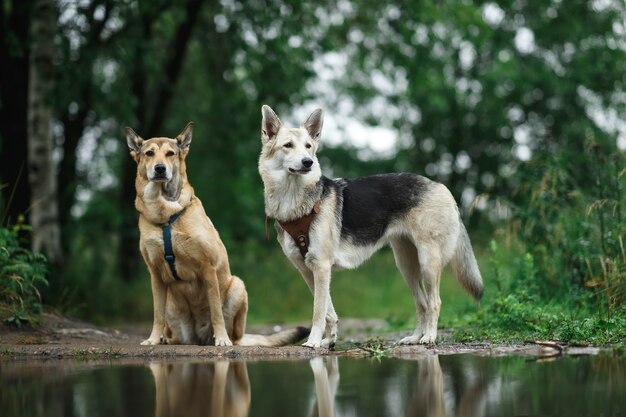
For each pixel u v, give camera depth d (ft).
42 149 49.42
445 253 30.89
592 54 90.79
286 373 22.90
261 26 59.62
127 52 57.88
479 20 69.62
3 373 23.43
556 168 39.19
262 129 29.66
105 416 17.26
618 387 19.24
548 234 38.40
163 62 69.21
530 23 90.22
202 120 84.17
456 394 18.97
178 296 30.58
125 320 57.26
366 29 70.33
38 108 49.52
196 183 88.48
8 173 50.26
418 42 68.69
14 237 37.04
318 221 28.76
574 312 31.83
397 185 31.04
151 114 77.05
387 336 36.06
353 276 68.64
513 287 37.17
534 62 93.71
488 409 17.24
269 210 29.35
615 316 29.35
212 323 29.73
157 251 29.22
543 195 39.22
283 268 67.87
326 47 67.21
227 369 23.88
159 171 28.48
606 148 54.75
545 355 25.17
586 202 37.19
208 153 88.84
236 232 89.86
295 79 67.36
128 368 24.31
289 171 28.45
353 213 29.99
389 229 30.81
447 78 98.68
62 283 48.44
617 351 25.43
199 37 72.08
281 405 18.25
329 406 18.07
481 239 56.24
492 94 97.25
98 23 58.34
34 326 34.32
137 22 60.64
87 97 60.23
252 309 61.82
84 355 27.35
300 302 63.10
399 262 31.99
